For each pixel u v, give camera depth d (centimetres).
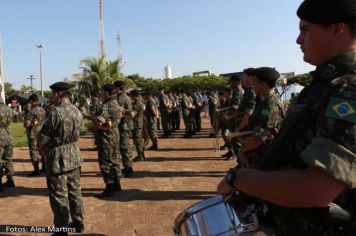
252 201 151
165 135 1519
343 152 110
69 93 470
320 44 128
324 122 116
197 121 1678
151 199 616
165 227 488
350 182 110
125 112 762
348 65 124
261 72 407
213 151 1098
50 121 441
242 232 145
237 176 135
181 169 847
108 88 630
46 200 638
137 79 3831
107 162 633
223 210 158
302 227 132
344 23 123
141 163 933
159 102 1522
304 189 115
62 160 445
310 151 115
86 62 2717
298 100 140
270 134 399
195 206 170
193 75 4175
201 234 158
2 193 688
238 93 754
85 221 518
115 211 559
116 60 2800
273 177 123
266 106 407
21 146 1358
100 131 630
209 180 736
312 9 127
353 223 125
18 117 2823
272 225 142
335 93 118
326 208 125
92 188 700
